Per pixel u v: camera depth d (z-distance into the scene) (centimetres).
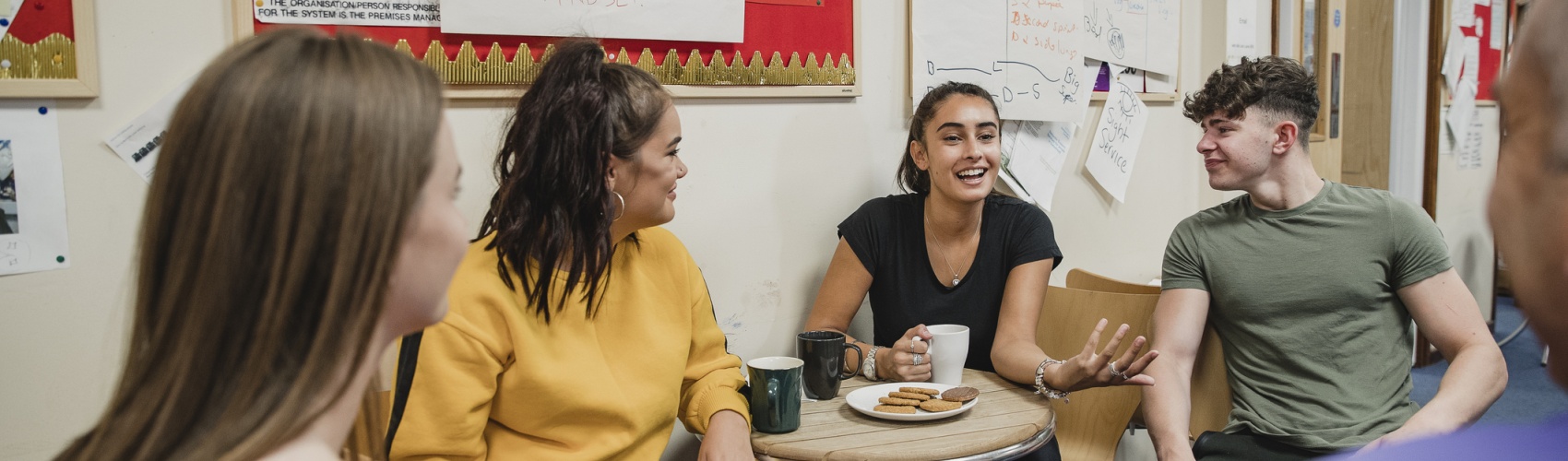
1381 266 169
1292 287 172
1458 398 151
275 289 46
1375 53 362
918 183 190
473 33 148
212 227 46
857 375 172
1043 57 221
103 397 128
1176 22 264
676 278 137
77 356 126
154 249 48
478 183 153
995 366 166
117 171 126
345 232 47
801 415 145
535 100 119
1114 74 246
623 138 120
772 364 144
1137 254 267
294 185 46
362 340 49
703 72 172
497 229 122
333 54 49
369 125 48
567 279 120
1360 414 165
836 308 179
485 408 117
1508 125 32
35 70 119
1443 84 380
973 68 208
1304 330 171
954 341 158
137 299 49
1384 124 365
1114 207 256
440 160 53
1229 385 182
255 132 46
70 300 125
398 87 50
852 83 193
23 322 121
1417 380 363
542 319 120
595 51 122
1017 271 175
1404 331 171
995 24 211
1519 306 32
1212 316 185
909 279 182
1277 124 170
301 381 47
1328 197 174
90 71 122
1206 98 178
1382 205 170
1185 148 279
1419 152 367
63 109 122
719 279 181
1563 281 29
